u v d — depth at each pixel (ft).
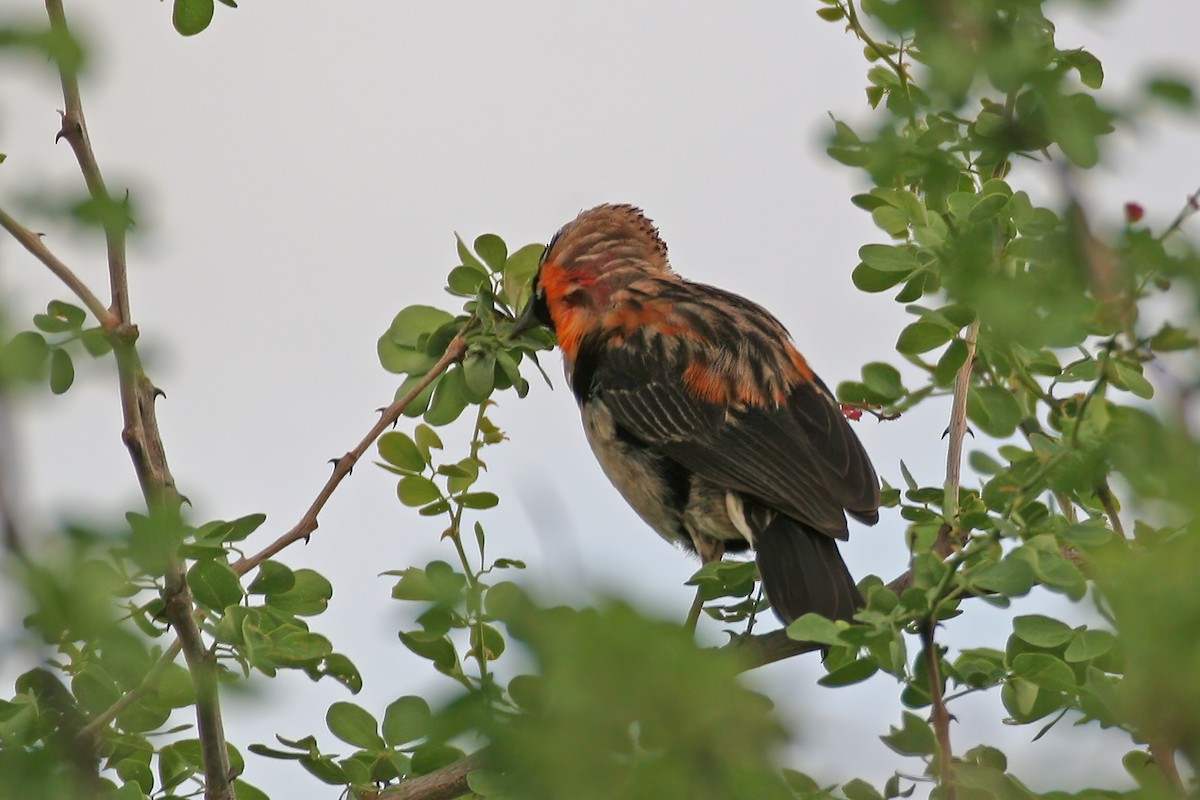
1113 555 21.29
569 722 16.93
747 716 17.74
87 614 20.48
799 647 36.60
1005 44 25.31
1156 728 21.58
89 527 20.62
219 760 29.07
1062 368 34.55
